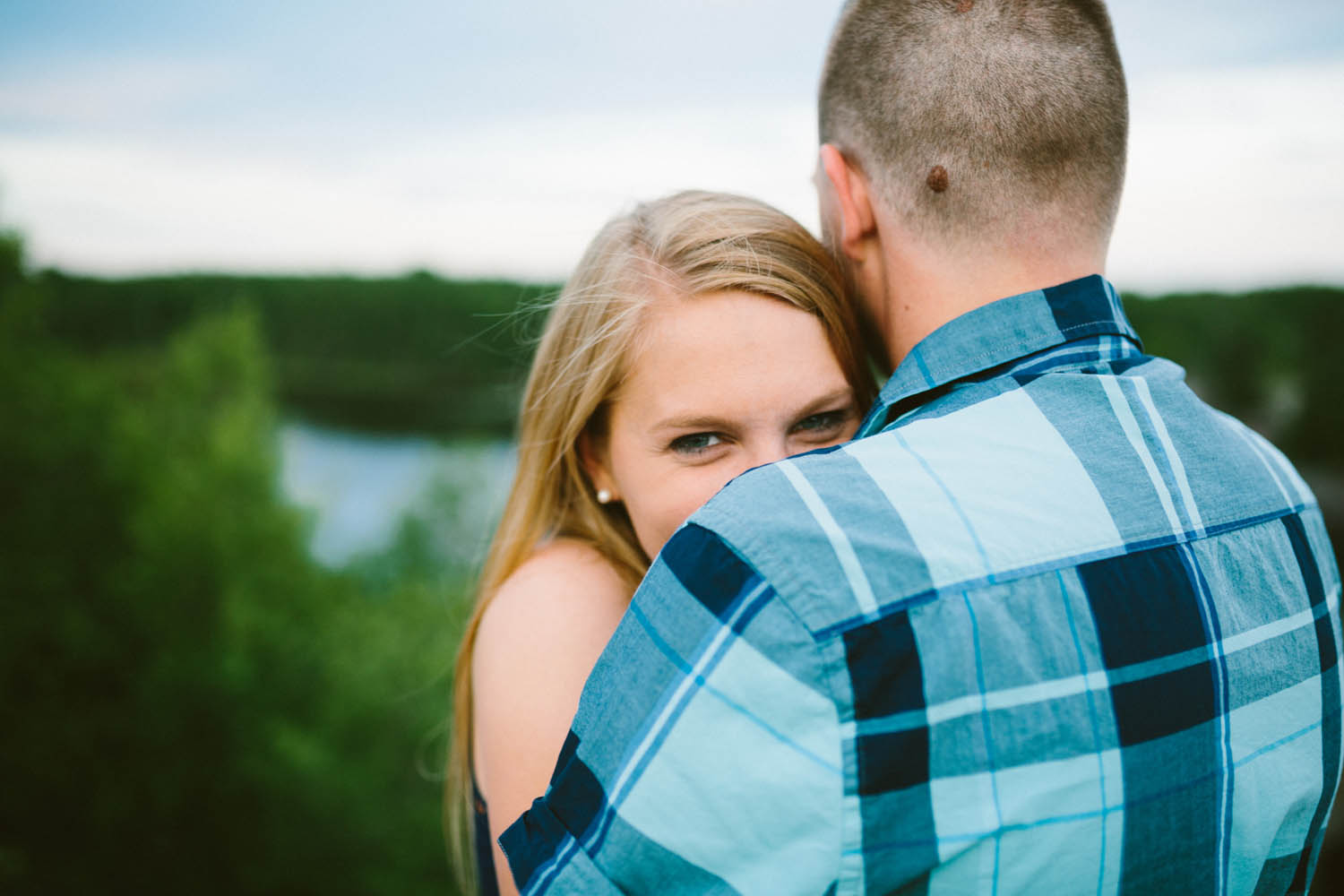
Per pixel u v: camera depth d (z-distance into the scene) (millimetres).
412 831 12492
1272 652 803
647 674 741
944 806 669
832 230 1148
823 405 1073
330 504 18719
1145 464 793
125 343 41969
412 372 52938
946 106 886
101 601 14469
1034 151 870
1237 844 776
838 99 1023
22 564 14438
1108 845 703
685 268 1074
